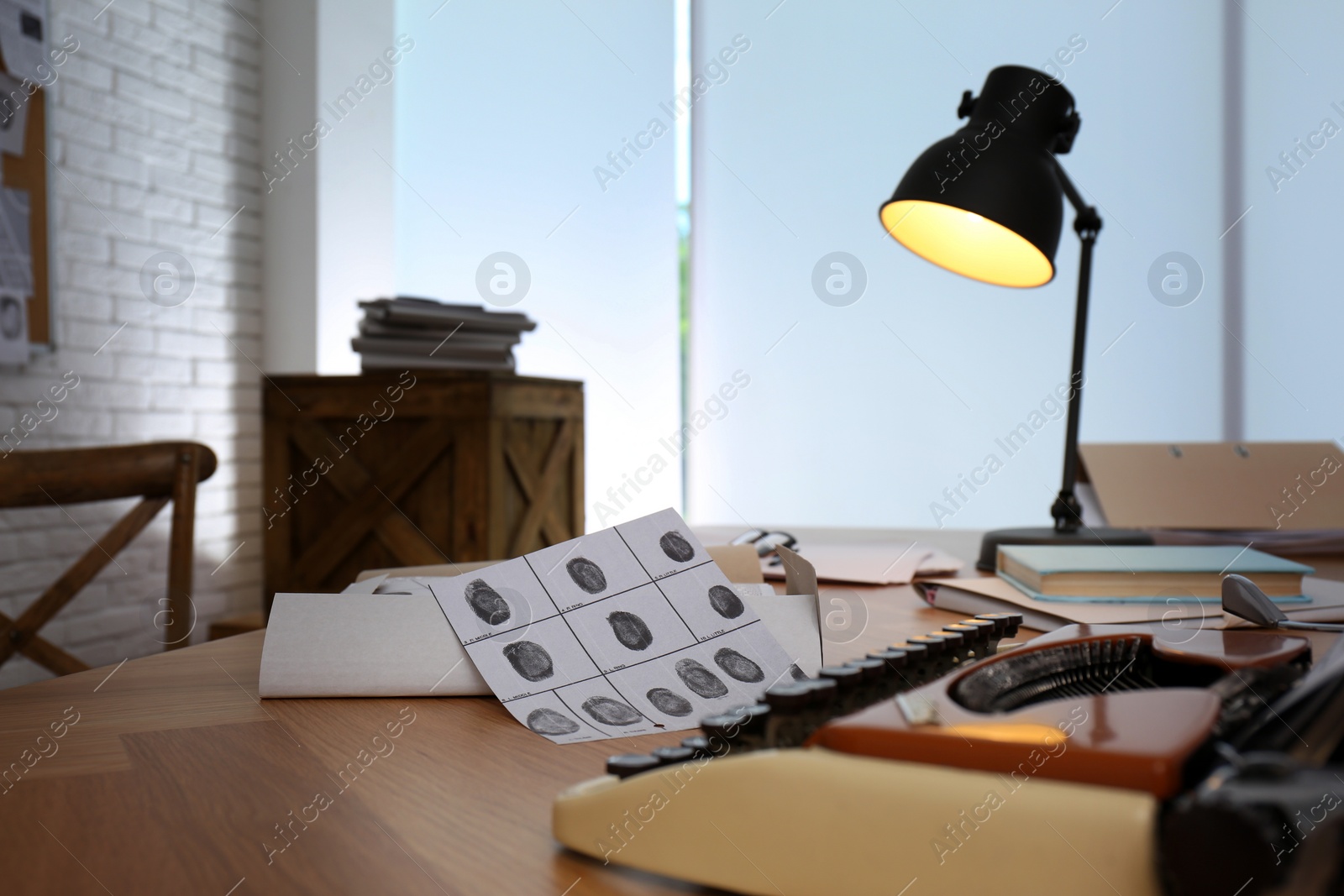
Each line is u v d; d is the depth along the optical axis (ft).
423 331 6.93
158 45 8.88
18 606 7.69
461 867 1.09
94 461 4.79
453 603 1.90
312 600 1.91
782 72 10.22
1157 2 9.18
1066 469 4.07
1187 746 0.86
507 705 1.67
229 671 2.11
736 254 10.39
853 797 0.96
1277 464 4.64
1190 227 9.15
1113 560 2.68
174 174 9.07
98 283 8.35
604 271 10.70
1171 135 9.17
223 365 9.59
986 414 9.64
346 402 6.98
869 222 9.96
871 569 3.54
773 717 1.09
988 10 9.58
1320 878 0.73
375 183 10.45
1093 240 4.12
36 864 1.09
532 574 1.96
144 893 1.02
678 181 10.56
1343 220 8.73
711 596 1.96
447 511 6.84
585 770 1.41
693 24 10.48
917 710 1.01
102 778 1.40
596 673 1.76
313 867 1.09
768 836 1.00
